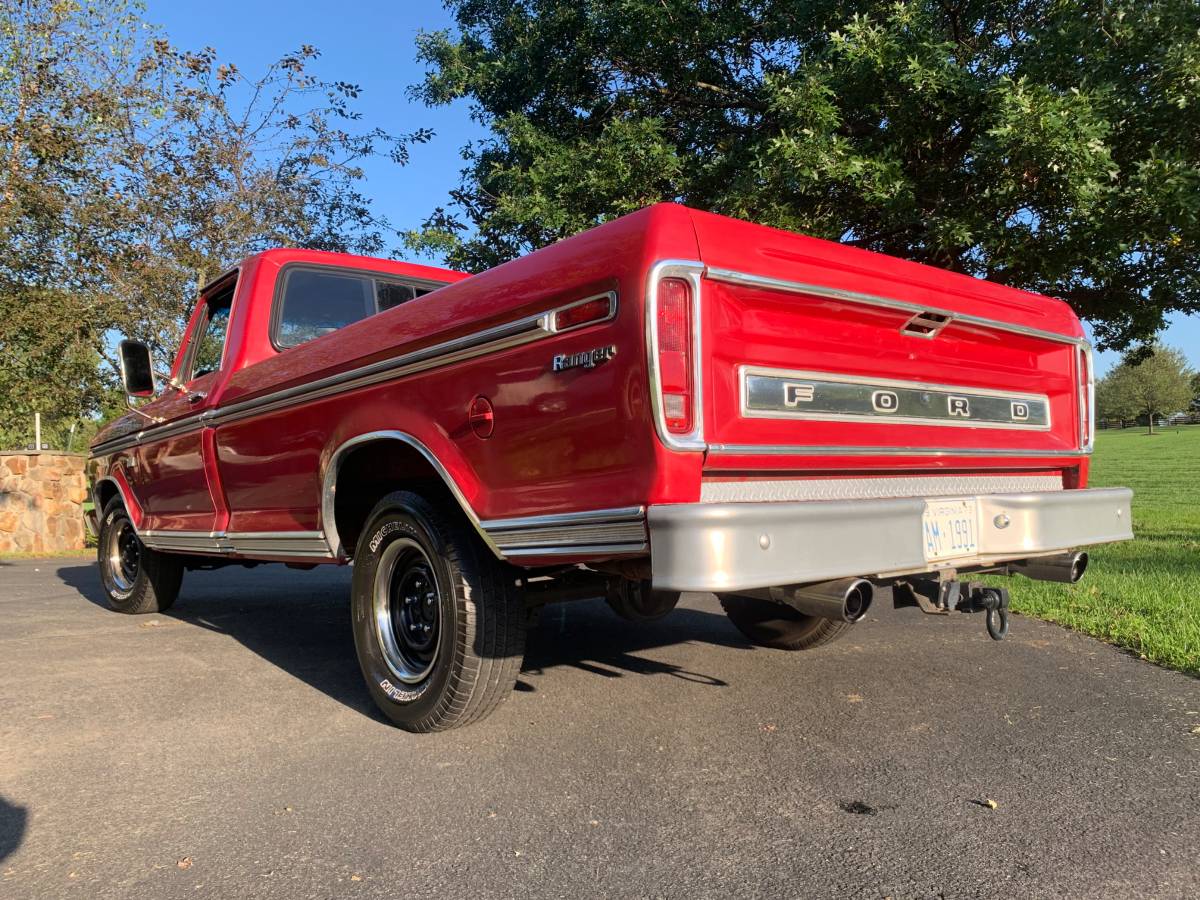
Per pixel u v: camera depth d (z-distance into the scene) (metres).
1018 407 3.77
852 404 3.03
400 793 2.88
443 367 3.15
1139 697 3.89
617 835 2.55
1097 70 7.69
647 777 2.99
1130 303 9.08
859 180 7.91
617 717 3.66
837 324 2.99
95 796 2.89
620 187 9.73
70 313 12.35
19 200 12.34
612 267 2.55
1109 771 3.00
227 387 4.59
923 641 5.04
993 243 7.91
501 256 11.48
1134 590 6.12
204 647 5.19
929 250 8.86
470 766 3.12
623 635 5.34
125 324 12.62
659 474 2.43
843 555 2.62
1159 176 7.06
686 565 2.32
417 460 3.61
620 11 10.08
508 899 2.20
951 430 3.44
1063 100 6.95
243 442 4.46
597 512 2.59
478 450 3.02
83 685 4.28
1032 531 3.43
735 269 2.62
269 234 13.34
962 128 8.31
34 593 7.68
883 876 2.29
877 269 3.09
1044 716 3.62
